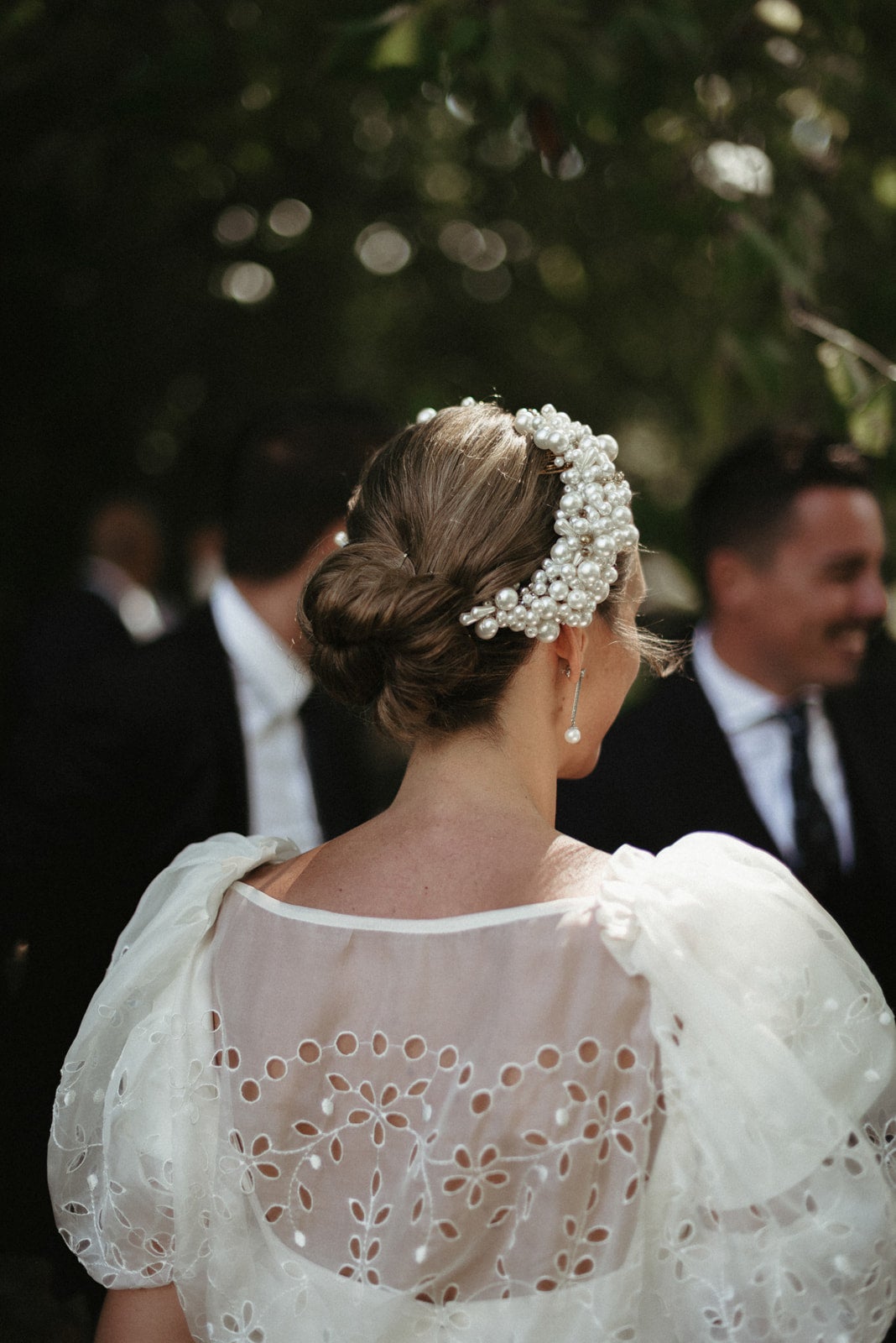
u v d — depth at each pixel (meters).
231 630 2.33
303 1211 1.09
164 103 3.25
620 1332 1.02
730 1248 1.02
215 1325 1.11
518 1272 1.03
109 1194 1.17
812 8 2.64
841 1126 1.04
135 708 2.13
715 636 2.54
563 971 1.05
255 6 3.46
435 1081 1.05
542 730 1.20
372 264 4.96
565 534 1.15
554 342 5.29
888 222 3.16
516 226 4.65
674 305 4.44
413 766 1.20
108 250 4.44
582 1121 1.02
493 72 2.38
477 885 1.10
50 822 2.08
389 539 1.16
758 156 2.62
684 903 1.08
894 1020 1.13
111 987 1.21
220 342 5.07
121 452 5.39
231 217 4.52
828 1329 1.02
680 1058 1.03
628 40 2.54
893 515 2.75
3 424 5.13
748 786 2.37
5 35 3.10
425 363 5.35
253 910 1.19
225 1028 1.14
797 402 2.88
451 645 1.10
